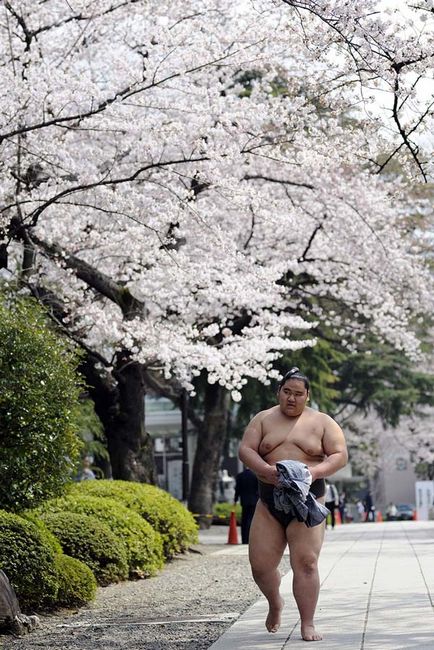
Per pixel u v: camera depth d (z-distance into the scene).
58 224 18.91
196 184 20.30
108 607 11.99
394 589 11.88
